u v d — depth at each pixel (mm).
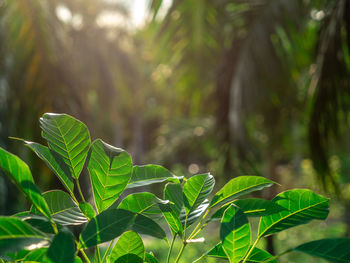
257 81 3373
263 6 3418
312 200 797
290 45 3344
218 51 3682
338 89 2924
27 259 700
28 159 2934
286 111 3869
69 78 3459
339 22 2865
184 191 865
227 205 800
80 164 759
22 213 790
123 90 12305
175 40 3801
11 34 3379
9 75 3350
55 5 3877
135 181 868
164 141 7824
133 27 11258
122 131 14625
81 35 9977
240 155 3381
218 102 3764
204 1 3541
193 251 5285
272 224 806
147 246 5934
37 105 3311
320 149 3129
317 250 653
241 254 742
